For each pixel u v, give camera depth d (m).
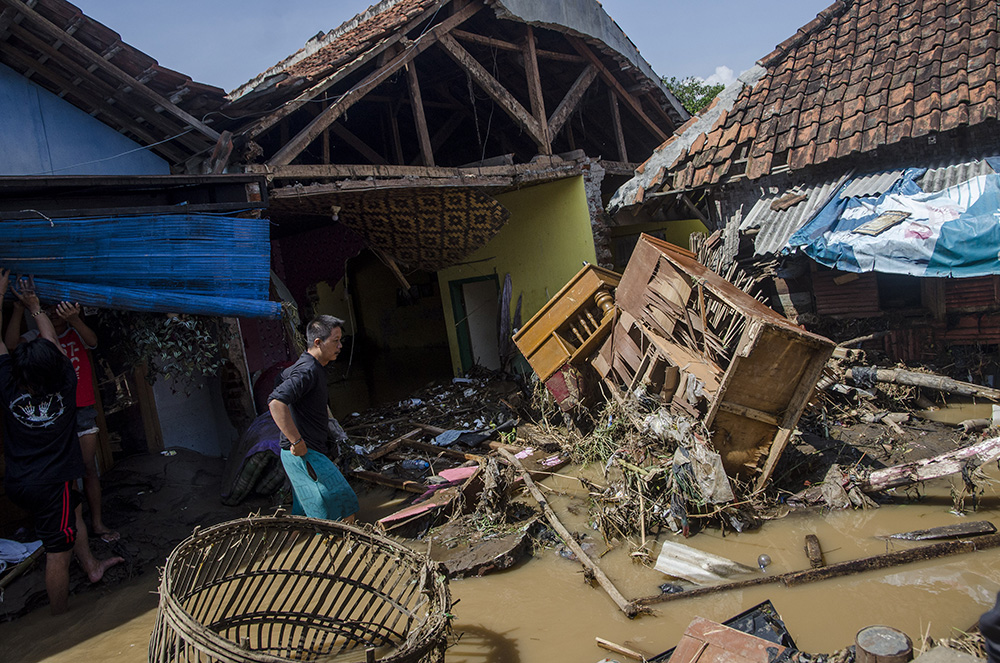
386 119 12.15
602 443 7.15
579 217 11.38
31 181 5.03
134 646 4.51
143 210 5.70
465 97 12.38
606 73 12.22
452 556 5.40
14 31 5.74
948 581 4.26
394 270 11.12
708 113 10.99
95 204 5.96
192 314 6.29
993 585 4.15
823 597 4.27
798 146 9.12
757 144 9.62
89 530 5.98
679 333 6.79
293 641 4.17
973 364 8.08
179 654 3.11
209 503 6.77
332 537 4.26
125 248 5.67
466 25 10.45
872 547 4.89
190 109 6.89
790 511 5.68
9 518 6.03
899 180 8.03
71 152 6.61
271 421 6.98
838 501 5.63
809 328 9.39
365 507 6.89
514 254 12.44
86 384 5.86
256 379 8.04
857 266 7.56
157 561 5.86
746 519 5.45
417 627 3.48
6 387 4.73
